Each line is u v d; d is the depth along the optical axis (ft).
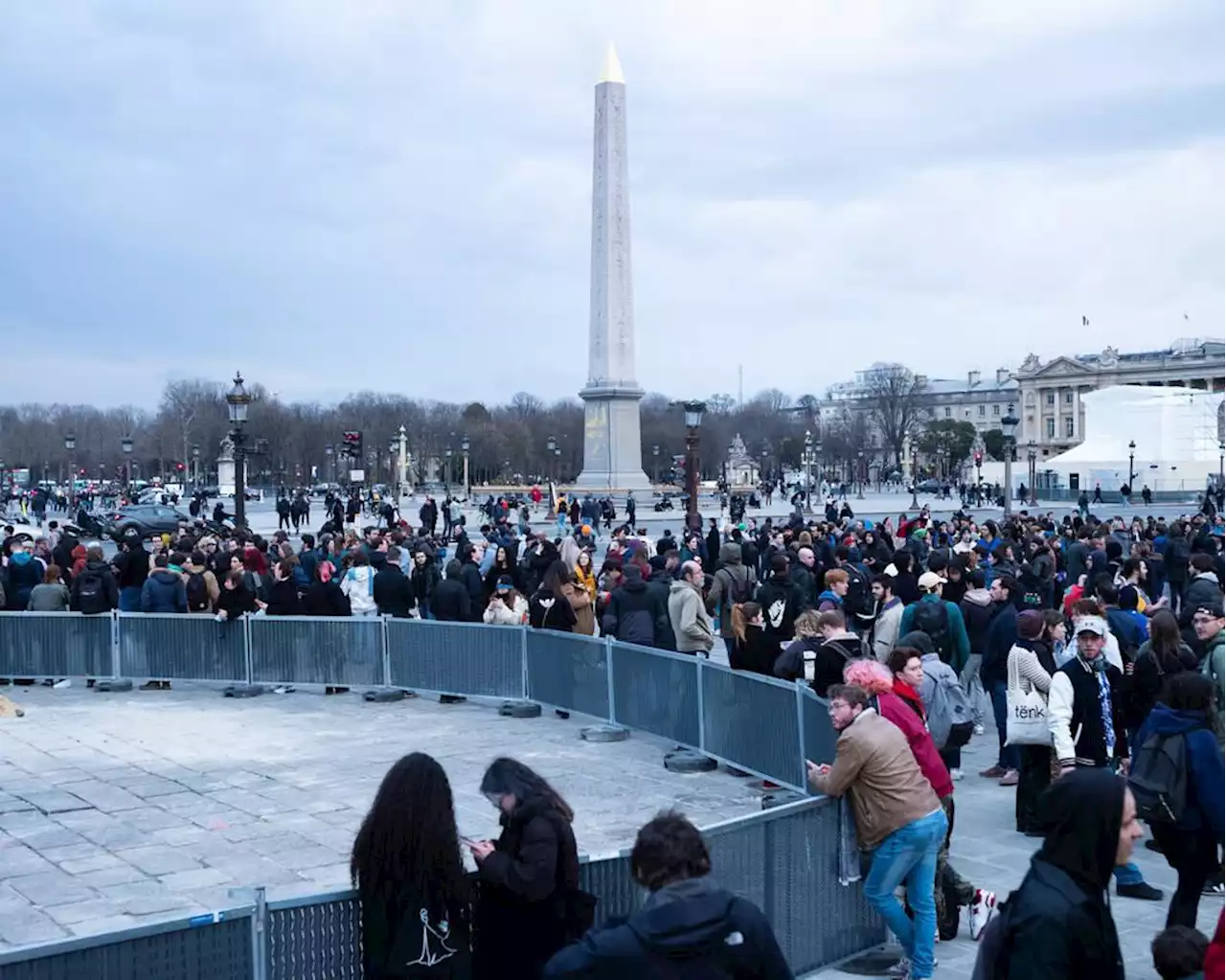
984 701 54.70
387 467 483.92
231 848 36.29
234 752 49.32
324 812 40.11
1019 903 15.43
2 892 32.40
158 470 583.17
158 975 17.88
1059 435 593.42
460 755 48.42
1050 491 352.28
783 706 39.70
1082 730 34.50
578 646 54.08
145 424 652.07
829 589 51.60
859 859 28.37
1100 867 15.57
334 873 33.86
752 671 46.78
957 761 45.37
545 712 57.98
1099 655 34.60
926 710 36.73
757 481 425.69
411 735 52.60
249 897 19.47
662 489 337.11
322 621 63.00
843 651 39.11
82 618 66.23
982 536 108.58
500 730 53.52
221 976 18.48
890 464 568.00
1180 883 26.13
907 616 46.03
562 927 20.15
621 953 15.03
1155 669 34.99
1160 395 370.53
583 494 213.87
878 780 26.04
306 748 49.93
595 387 205.57
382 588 65.57
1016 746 41.27
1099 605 34.91
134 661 65.62
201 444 499.92
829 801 27.84
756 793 42.09
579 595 58.59
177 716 57.52
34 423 592.19
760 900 25.86
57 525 205.98
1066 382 590.55
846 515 174.70
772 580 49.80
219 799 41.91
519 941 20.02
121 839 37.19
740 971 15.20
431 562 81.41
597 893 22.45
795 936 26.94
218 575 72.64
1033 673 36.91
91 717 57.36
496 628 58.39
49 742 51.44
